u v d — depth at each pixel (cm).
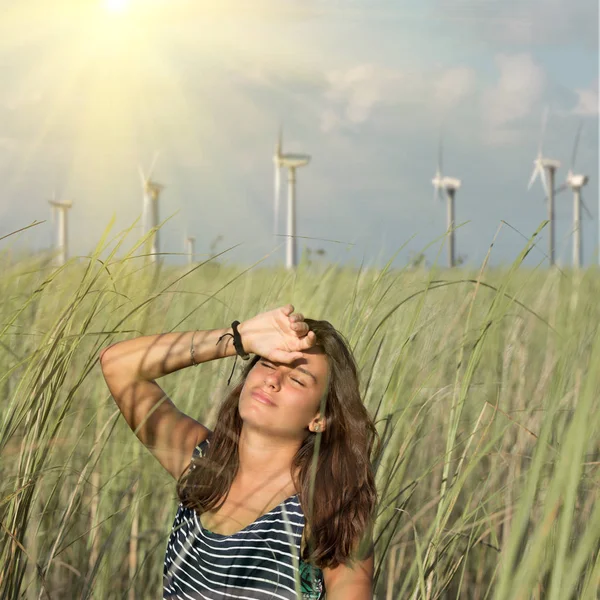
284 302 379
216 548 225
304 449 229
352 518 218
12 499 214
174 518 257
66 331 234
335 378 230
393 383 273
